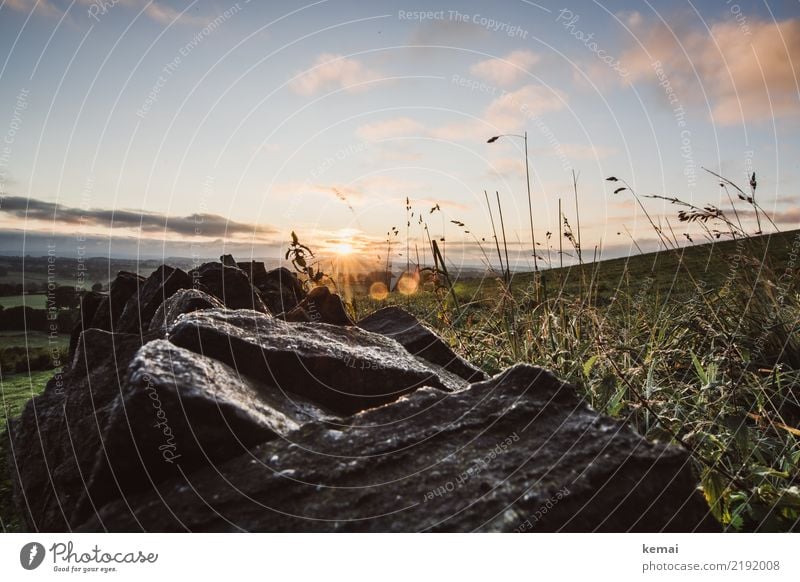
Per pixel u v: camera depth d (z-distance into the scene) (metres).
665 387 3.07
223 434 1.82
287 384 2.52
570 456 1.81
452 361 3.60
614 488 1.70
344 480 1.72
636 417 2.85
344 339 3.09
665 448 1.86
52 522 1.95
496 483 1.70
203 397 1.79
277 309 4.78
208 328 2.41
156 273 4.09
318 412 2.39
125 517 1.62
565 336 3.94
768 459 2.52
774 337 3.37
